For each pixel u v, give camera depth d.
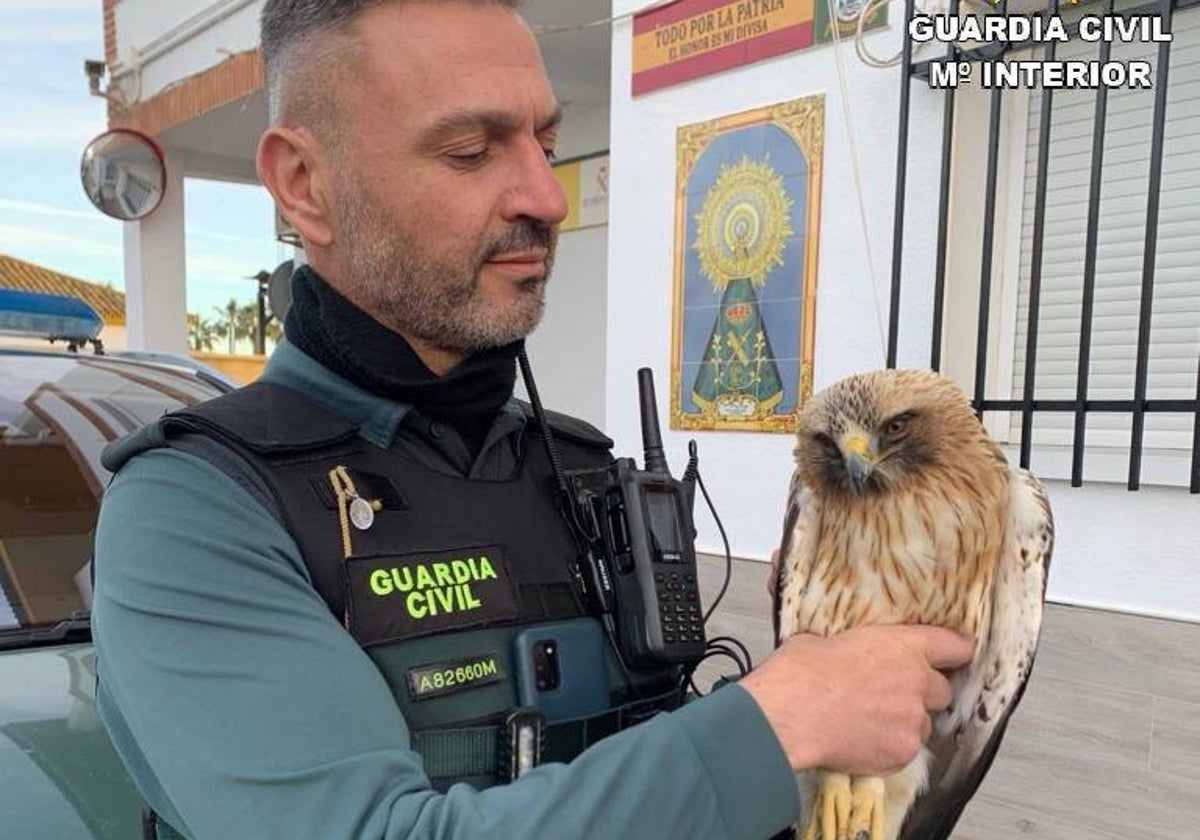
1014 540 1.38
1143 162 2.88
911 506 1.29
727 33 3.60
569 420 1.51
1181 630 2.55
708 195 3.71
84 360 2.88
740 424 3.63
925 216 3.09
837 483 1.36
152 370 2.93
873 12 3.15
